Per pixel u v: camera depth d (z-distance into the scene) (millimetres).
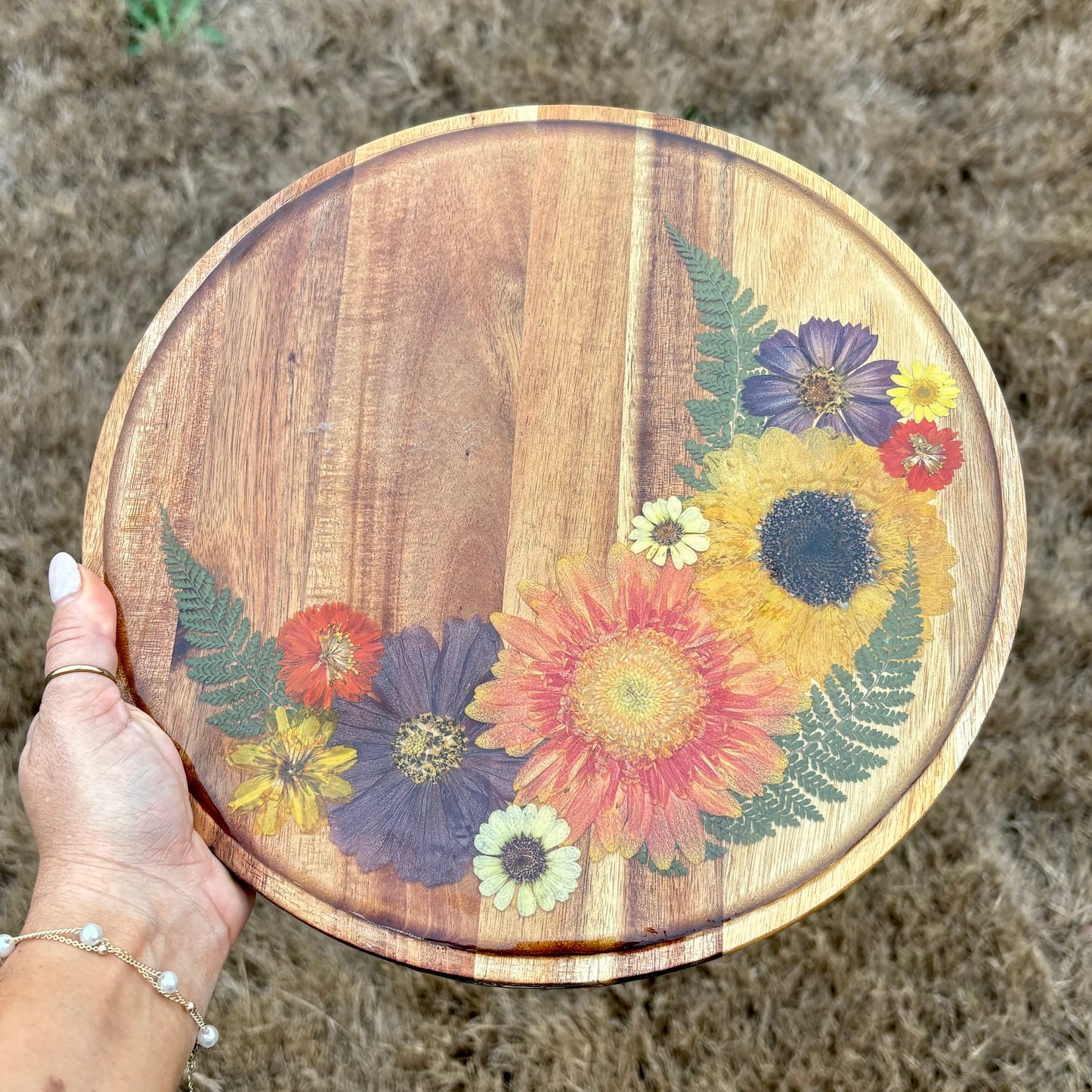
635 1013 555
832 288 436
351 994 557
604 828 393
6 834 564
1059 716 586
